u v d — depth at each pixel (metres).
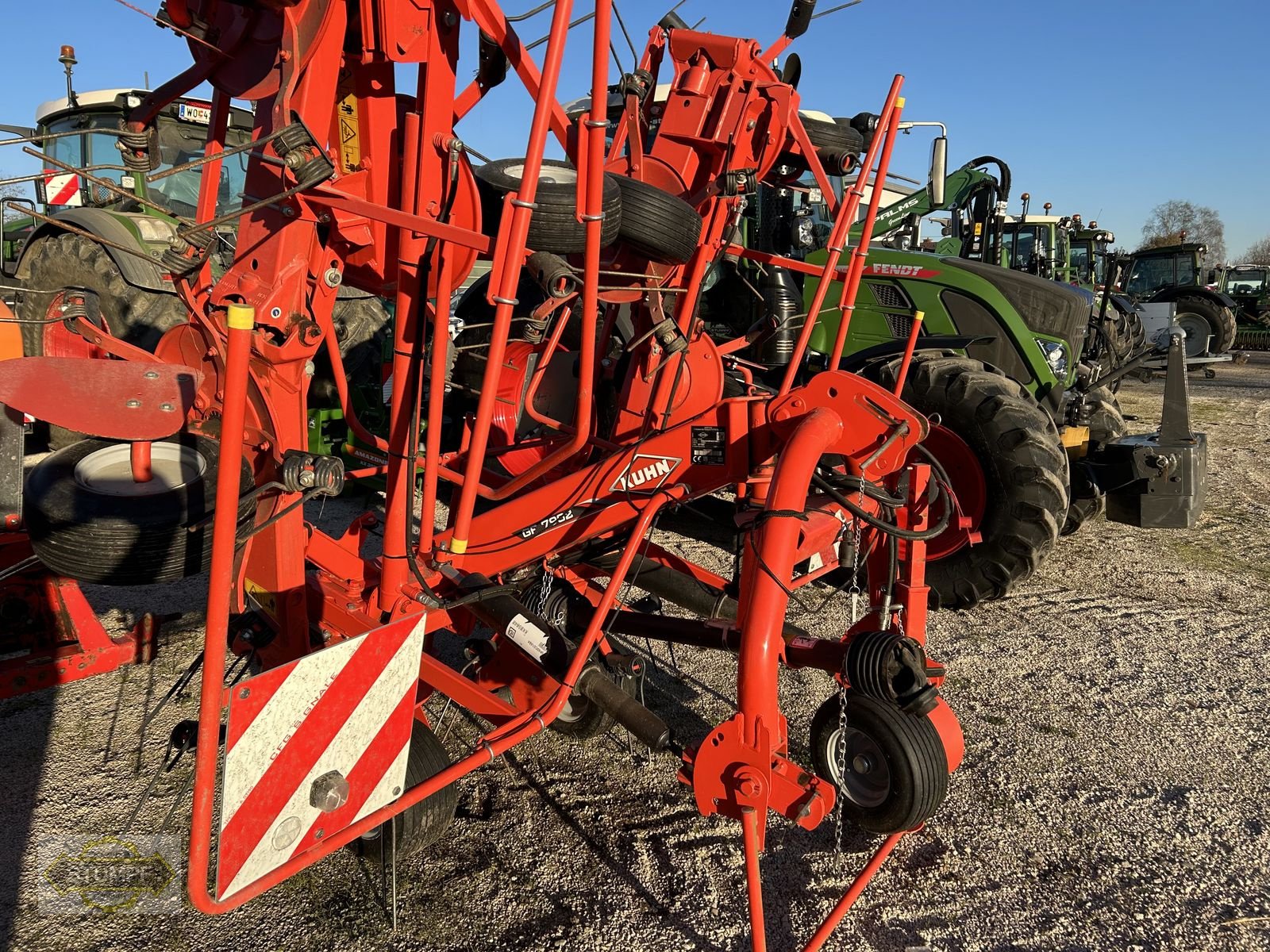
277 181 2.45
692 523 4.92
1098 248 15.76
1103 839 2.82
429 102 2.46
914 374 4.72
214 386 2.71
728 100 3.51
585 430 2.57
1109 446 4.74
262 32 2.47
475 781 3.08
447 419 5.67
